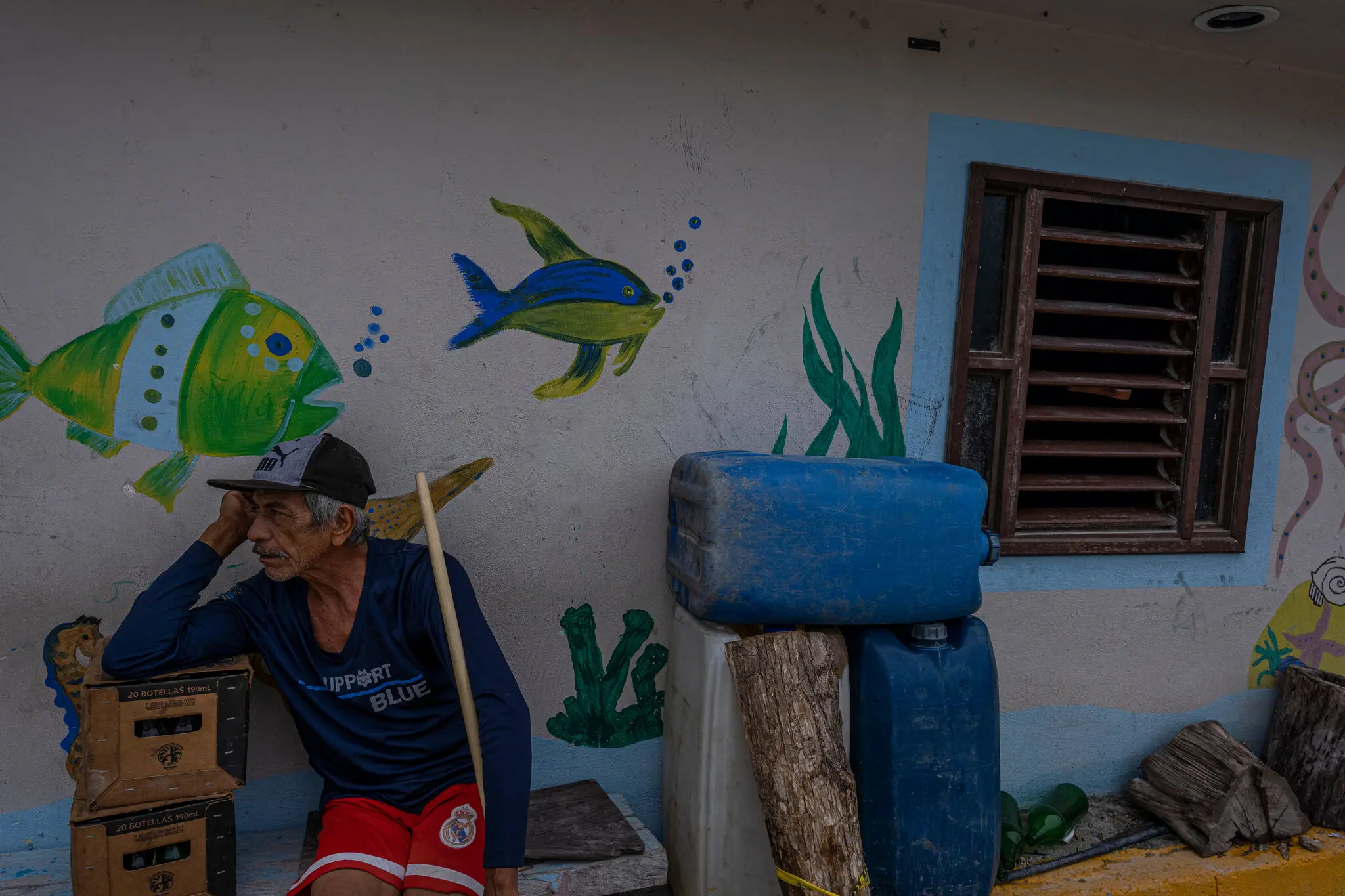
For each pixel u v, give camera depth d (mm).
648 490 2809
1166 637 3420
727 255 2826
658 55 2701
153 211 2334
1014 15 3000
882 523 2404
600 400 2738
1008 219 3160
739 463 2385
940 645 2453
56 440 2322
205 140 2352
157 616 1964
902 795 2363
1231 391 3461
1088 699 3344
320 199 2445
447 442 2609
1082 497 3520
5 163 2229
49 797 2395
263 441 2459
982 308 3170
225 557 2139
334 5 2414
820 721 2254
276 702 2510
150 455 2389
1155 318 3227
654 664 2852
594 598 2779
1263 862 3025
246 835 2465
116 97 2285
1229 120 3314
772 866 2461
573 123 2639
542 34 2588
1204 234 3320
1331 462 3598
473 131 2553
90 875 1891
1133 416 3287
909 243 2998
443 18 2500
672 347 2795
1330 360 3551
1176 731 3484
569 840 2430
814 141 2877
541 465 2697
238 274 2406
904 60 2936
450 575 2096
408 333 2549
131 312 2342
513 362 2645
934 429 3098
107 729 1924
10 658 2338
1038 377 3158
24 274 2264
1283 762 3420
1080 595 3285
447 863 1975
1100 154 3168
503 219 2598
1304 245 3463
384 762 2104
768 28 2797
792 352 2920
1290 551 3574
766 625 2455
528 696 2750
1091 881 2891
